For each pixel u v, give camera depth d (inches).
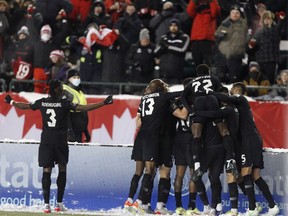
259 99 2022.6
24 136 2017.7
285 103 1946.4
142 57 2052.2
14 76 2145.7
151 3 2187.5
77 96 1589.6
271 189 1427.2
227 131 1357.0
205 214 1382.9
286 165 1424.7
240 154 1376.7
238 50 2017.7
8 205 1441.9
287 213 1422.2
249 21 2142.0
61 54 2044.8
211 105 1360.7
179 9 2237.9
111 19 2190.0
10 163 1446.9
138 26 2118.6
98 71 2074.3
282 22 2031.3
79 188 1438.2
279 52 2079.2
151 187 1419.8
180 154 1406.3
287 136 1936.5
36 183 1443.2
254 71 2017.7
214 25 2044.8
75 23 2196.1
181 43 2020.2
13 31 2166.6
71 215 1318.9
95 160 1439.5
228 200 1427.2
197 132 1355.8
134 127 1980.8
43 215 1295.5
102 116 1993.1
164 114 1402.6
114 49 2060.8
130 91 2092.8
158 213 1403.8
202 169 1369.3
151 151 1387.8
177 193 1409.9
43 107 1380.4
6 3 2165.4
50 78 2068.2
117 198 1438.2
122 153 1439.5
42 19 2121.1
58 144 1374.3
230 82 2032.5
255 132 1373.0
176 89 1868.8
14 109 2018.9
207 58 2046.0
